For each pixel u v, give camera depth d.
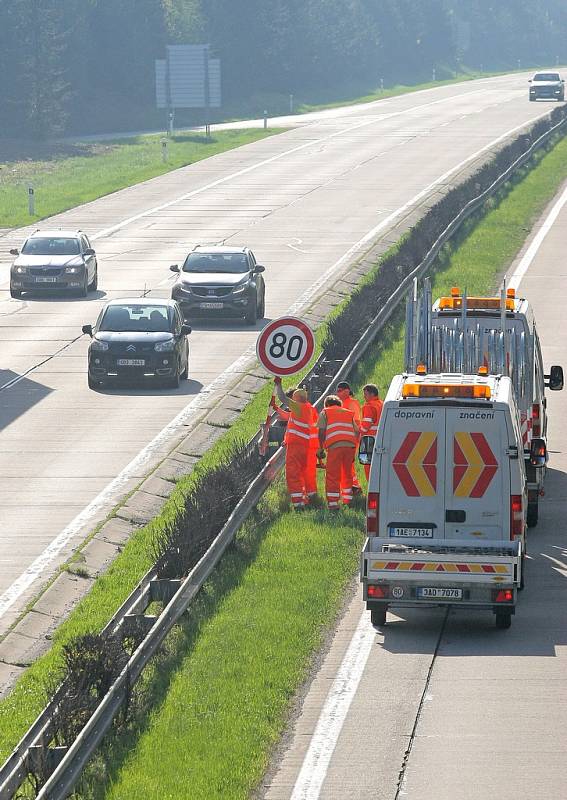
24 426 58.62
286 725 28.08
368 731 27.59
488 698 29.31
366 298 76.25
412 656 32.41
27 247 94.75
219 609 35.47
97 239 115.44
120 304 70.25
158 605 35.19
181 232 116.88
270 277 95.81
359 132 189.50
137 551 41.53
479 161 151.62
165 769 25.70
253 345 77.19
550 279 92.69
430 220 104.56
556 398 63.59
